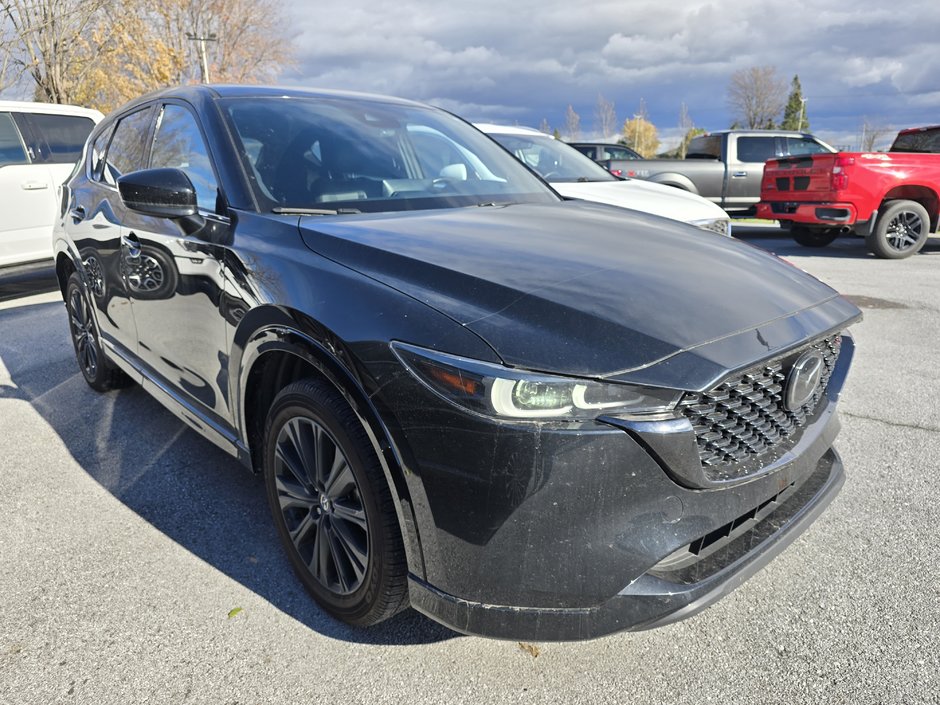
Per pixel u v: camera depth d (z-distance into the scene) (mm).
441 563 1724
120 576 2410
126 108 3770
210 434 2705
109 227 3340
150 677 1949
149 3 29203
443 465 1664
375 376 1759
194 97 3020
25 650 2051
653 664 2008
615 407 1615
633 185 6715
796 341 1890
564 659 2027
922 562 2477
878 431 3635
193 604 2262
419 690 1908
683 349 1706
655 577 1717
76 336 4301
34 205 7191
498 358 1622
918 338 5430
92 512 2836
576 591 1642
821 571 2436
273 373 2322
